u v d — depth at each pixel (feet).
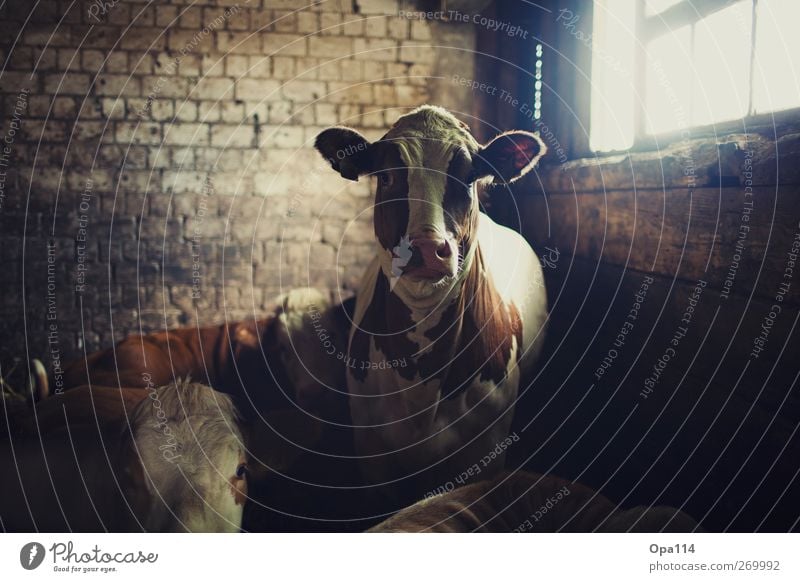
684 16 10.50
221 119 20.36
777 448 7.96
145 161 20.18
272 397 11.71
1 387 10.97
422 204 8.25
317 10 20.39
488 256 10.73
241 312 20.61
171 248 20.38
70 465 7.57
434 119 8.70
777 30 8.38
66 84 19.83
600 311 12.64
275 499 9.05
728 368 8.93
